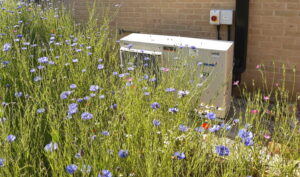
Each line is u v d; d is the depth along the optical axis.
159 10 5.30
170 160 2.25
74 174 1.99
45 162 2.37
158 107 2.49
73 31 5.17
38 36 4.58
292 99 4.52
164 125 2.50
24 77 3.30
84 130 2.34
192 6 4.93
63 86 3.24
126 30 5.86
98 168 2.03
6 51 3.60
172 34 5.30
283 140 2.58
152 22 5.46
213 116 2.38
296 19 4.19
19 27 4.72
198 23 4.96
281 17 4.28
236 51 4.61
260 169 2.34
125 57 4.37
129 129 2.41
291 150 2.48
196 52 3.94
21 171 2.16
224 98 3.78
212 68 3.89
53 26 5.15
